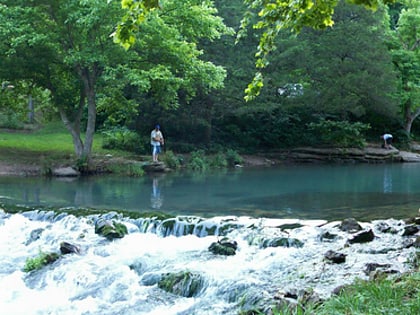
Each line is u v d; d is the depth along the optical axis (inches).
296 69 997.8
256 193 511.2
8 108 936.9
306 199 470.3
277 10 247.4
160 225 351.9
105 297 254.1
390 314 145.1
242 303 219.1
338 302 158.7
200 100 948.6
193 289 247.9
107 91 743.1
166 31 660.7
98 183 589.3
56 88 732.0
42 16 673.0
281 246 296.7
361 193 514.0
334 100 1011.9
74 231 361.4
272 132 1063.6
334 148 1032.8
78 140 720.3
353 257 257.0
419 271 196.7
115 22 631.8
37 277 286.2
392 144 1259.8
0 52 663.1
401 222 334.0
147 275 266.5
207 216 381.1
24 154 761.6
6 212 411.2
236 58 946.7
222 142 1021.8
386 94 1052.5
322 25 242.7
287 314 164.6
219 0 955.3
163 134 954.7
